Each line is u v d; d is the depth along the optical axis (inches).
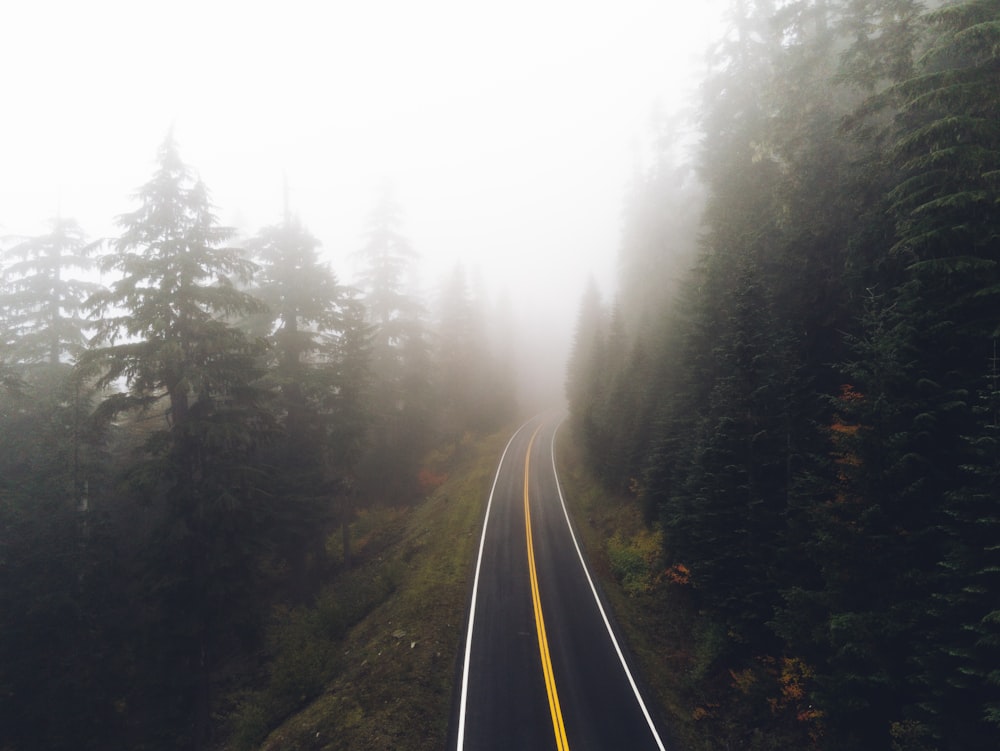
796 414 498.3
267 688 571.2
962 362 352.5
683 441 705.0
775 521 497.4
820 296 545.3
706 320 691.4
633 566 754.2
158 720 573.9
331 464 901.8
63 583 554.6
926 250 367.6
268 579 856.9
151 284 569.0
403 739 435.2
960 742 283.7
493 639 591.2
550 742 438.3
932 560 335.9
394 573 765.9
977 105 340.2
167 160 582.2
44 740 516.4
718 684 505.4
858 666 348.5
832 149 551.2
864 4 480.4
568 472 1353.3
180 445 569.0
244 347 605.0
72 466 601.6
